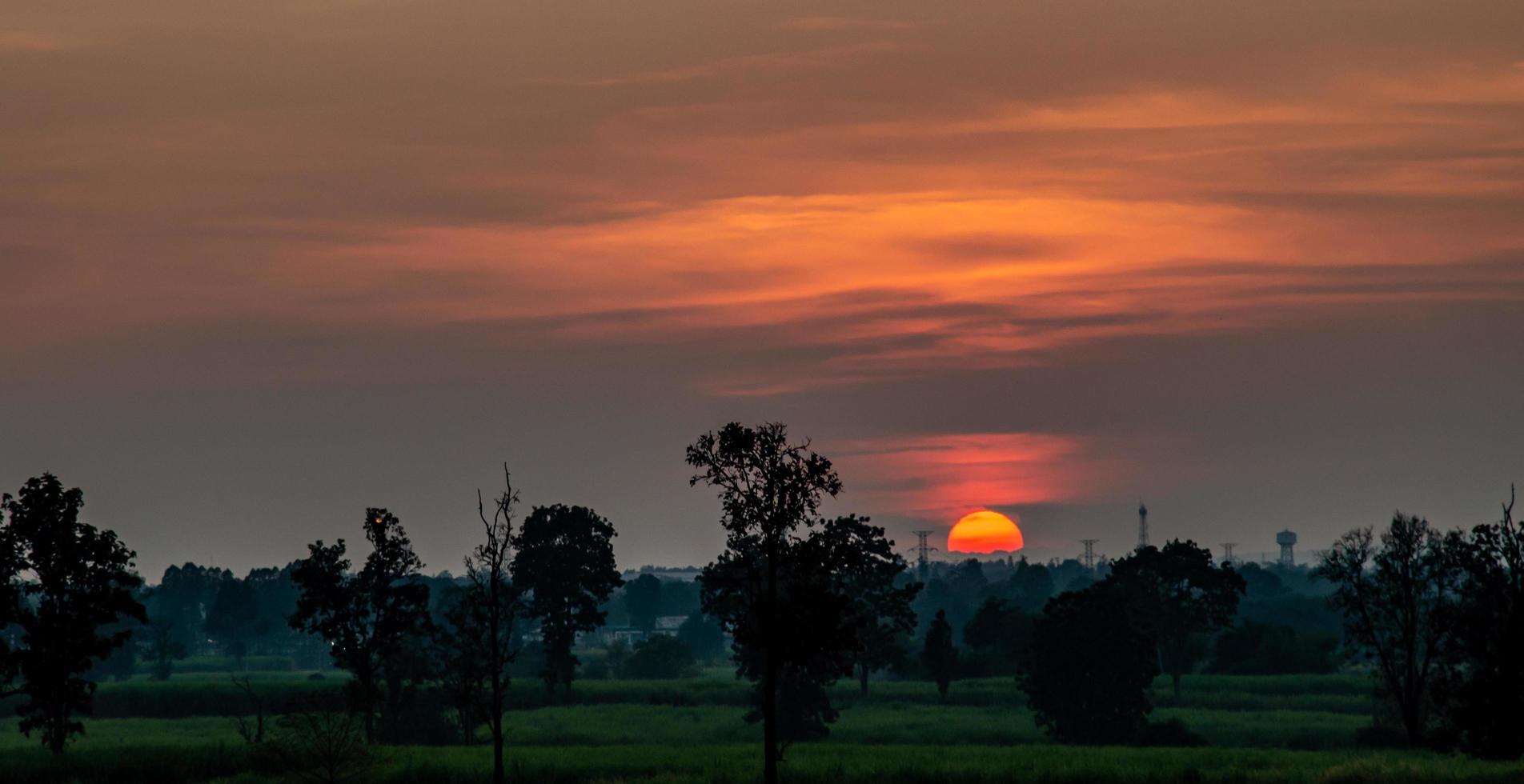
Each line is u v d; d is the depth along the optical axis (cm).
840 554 16538
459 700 17750
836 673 18112
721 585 17175
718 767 18475
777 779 17250
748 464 16262
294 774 17362
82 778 18812
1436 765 18188
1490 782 16400
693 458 16400
